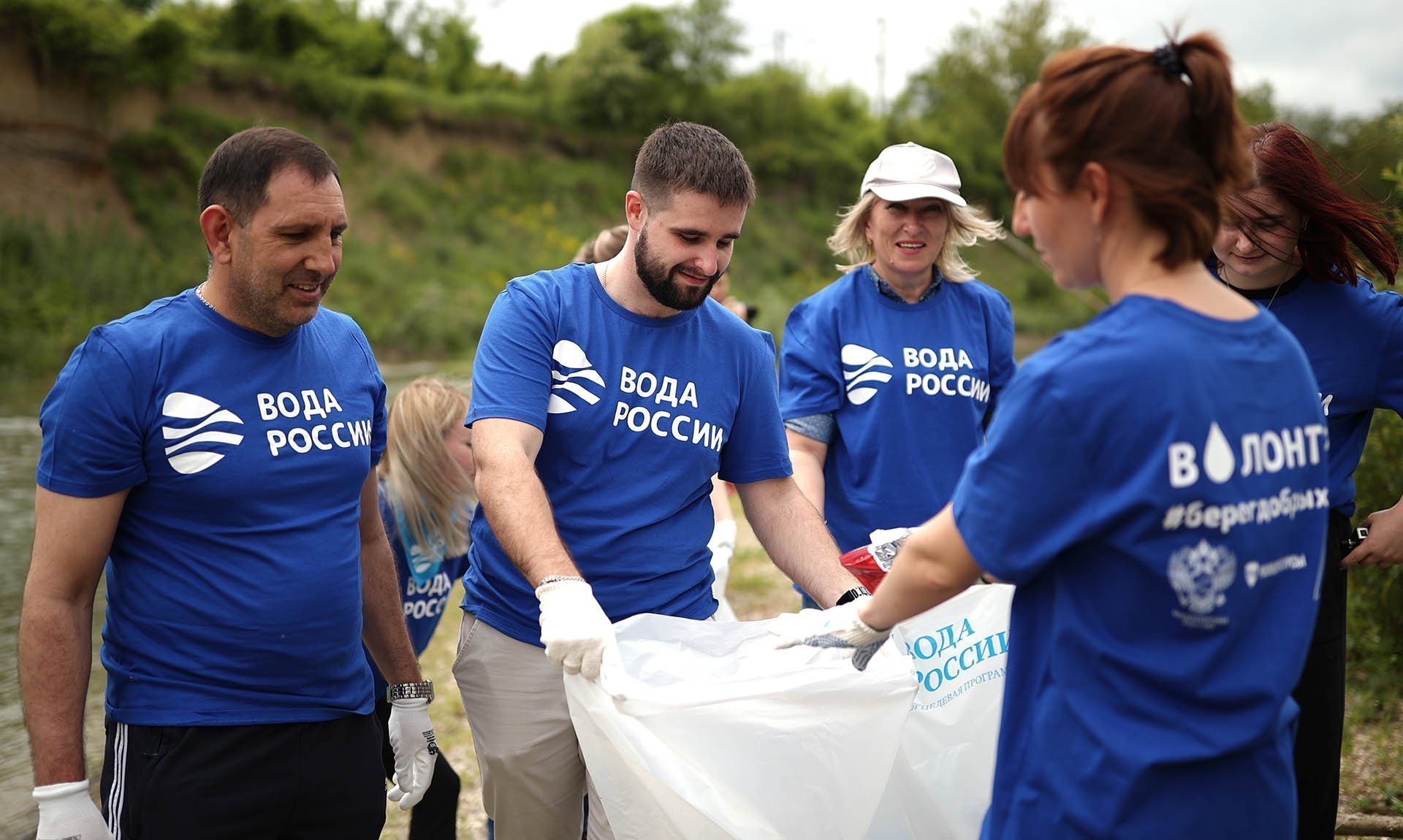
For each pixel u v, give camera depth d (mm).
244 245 2174
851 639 1837
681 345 2646
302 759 2324
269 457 2270
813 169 55562
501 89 53219
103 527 2156
